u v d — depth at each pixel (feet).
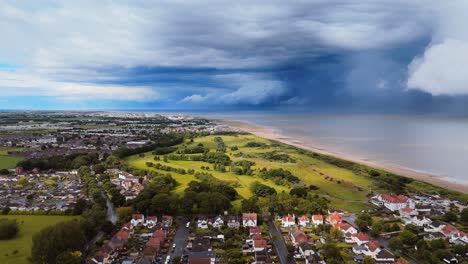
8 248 503.61
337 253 481.05
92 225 552.41
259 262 468.34
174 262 469.57
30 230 574.15
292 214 646.74
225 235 558.97
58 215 653.30
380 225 582.35
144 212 644.69
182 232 581.12
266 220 637.30
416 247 514.68
